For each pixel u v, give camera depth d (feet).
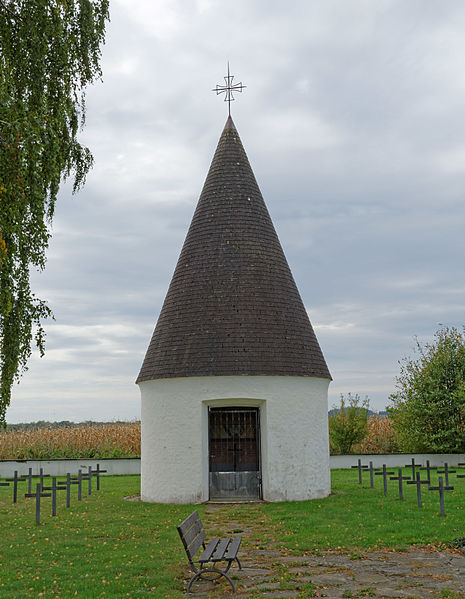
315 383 60.80
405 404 102.06
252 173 69.31
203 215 65.77
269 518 47.34
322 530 41.68
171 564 32.91
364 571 31.12
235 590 28.14
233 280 60.85
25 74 38.91
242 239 63.31
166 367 58.80
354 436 101.81
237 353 57.21
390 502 53.78
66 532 42.57
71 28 42.75
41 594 27.48
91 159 44.47
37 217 37.19
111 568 31.99
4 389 38.22
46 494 46.85
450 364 101.09
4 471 91.86
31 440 114.32
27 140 34.63
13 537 41.11
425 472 84.64
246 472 58.95
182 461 57.36
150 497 58.95
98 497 63.26
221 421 60.59
